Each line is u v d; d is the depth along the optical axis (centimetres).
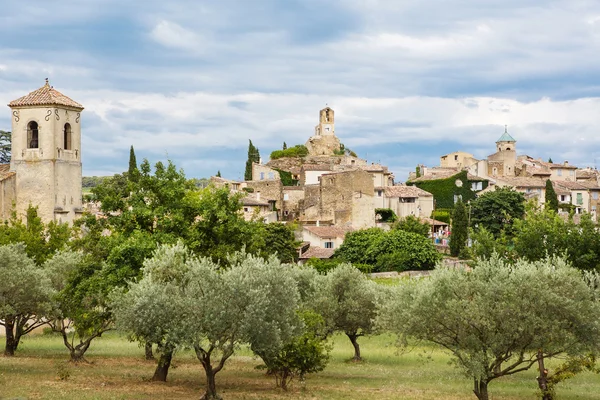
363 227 15950
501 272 4772
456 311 4647
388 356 7531
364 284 7181
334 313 7031
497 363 4794
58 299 6334
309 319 5659
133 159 17712
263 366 5922
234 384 5781
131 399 5003
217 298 4722
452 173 19425
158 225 6456
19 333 6931
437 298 4706
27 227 9900
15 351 7212
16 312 6238
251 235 6719
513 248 6800
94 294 6119
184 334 4697
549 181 18212
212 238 6600
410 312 4769
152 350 7556
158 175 6606
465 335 4734
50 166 11188
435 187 18975
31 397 4966
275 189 18538
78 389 5284
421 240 12781
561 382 6066
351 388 5784
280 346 4884
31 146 11331
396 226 15550
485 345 4738
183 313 4794
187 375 6156
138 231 6228
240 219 6731
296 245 12988
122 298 5119
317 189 18075
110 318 6400
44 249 8819
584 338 4684
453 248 14100
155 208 6500
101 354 7281
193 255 5278
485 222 15875
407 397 5447
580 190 19438
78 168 11650
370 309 7081
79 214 11562
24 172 11256
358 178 17088
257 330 4700
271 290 4881
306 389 5669
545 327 4597
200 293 4834
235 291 4716
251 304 4688
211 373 4962
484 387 4797
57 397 4975
